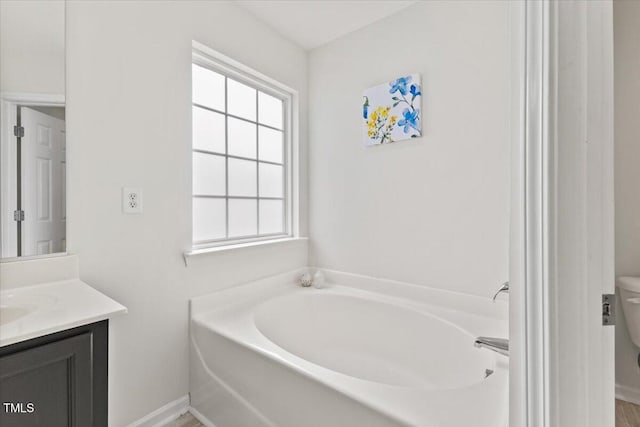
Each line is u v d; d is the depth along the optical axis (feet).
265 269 7.04
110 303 3.33
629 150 4.94
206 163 6.36
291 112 7.98
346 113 7.34
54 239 4.05
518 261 1.90
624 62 4.96
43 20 3.94
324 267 7.83
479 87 5.49
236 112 6.93
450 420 2.96
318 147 7.91
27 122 3.83
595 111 1.76
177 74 5.36
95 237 4.41
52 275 4.01
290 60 7.57
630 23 4.94
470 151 5.60
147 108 4.95
